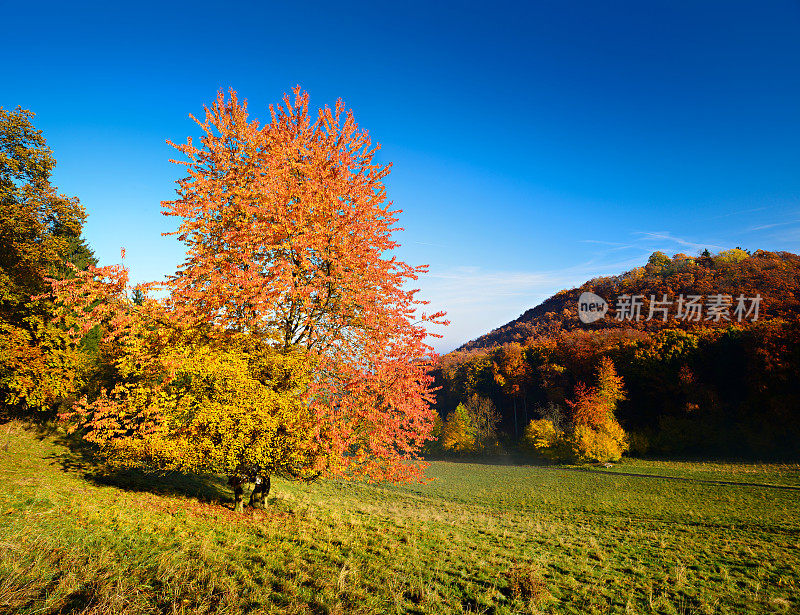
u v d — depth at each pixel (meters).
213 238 10.18
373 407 9.81
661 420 53.47
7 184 17.94
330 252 10.25
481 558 9.48
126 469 13.15
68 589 4.51
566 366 73.69
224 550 7.09
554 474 39.94
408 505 21.92
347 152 11.43
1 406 17.48
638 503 23.78
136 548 6.34
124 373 10.04
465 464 53.47
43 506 7.65
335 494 22.91
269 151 10.39
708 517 19.23
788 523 17.61
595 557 11.25
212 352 9.51
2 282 16.59
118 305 9.62
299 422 9.45
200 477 15.59
